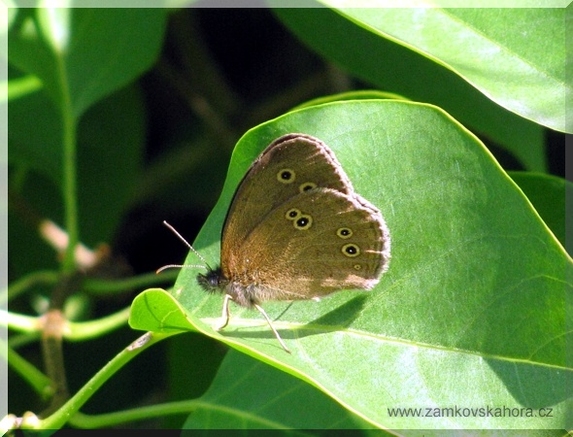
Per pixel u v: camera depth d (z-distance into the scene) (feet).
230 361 1.45
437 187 1.39
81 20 1.56
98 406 1.58
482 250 1.38
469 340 1.37
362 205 1.39
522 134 1.50
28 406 1.57
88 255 1.59
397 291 1.39
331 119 1.41
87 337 1.49
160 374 1.59
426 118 1.40
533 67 1.40
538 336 1.37
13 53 1.55
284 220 1.40
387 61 1.49
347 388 1.36
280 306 1.41
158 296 1.34
